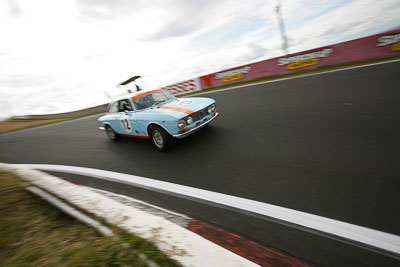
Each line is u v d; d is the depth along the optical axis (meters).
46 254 1.59
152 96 4.45
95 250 1.50
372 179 2.19
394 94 4.56
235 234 1.75
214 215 2.02
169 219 2.02
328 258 1.44
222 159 3.23
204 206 2.18
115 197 2.61
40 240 1.78
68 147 5.71
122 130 4.70
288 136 3.64
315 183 2.28
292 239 1.63
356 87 5.71
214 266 1.28
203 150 3.68
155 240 1.53
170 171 3.16
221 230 1.81
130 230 1.67
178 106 3.95
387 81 5.58
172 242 1.51
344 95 5.29
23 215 2.18
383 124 3.36
